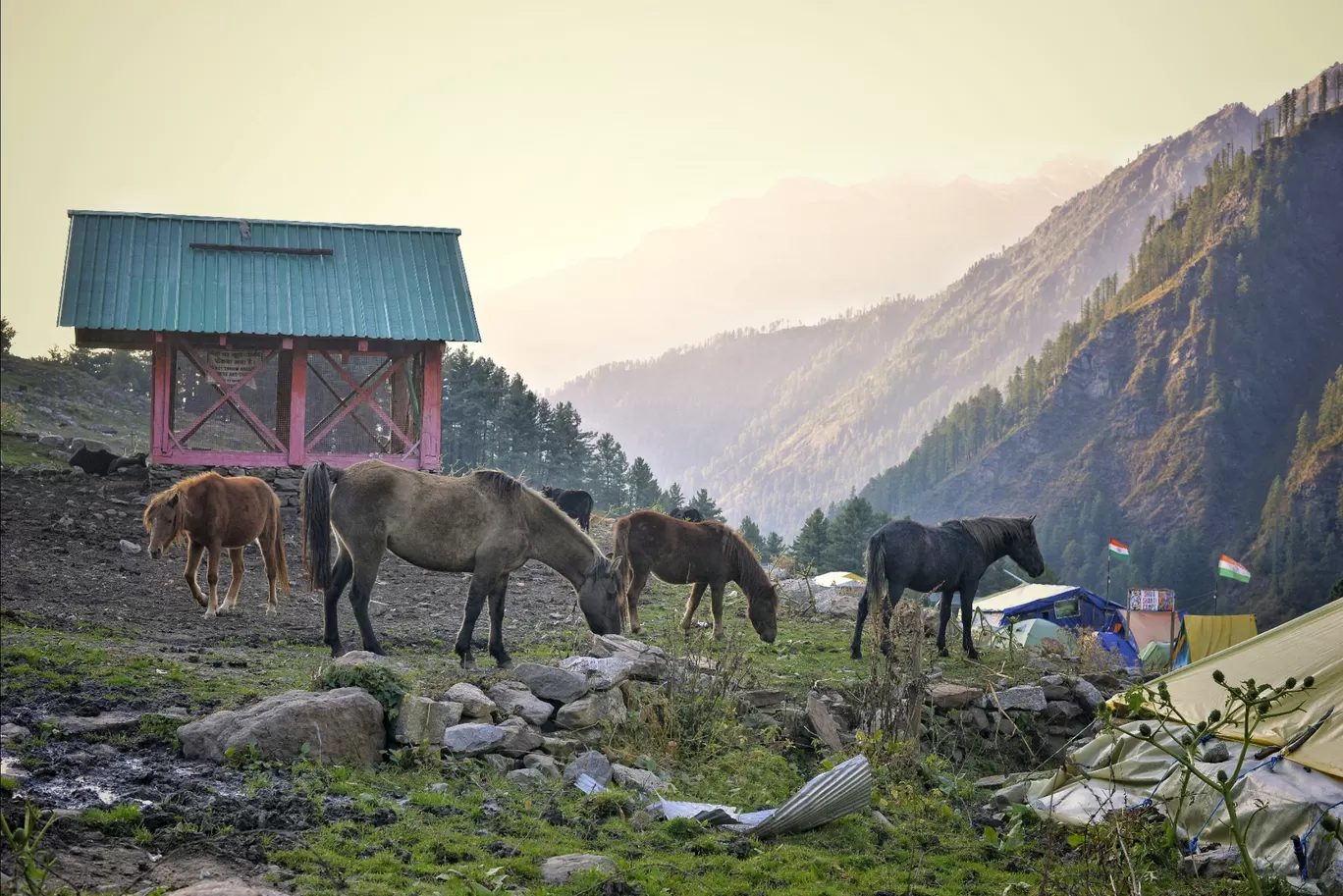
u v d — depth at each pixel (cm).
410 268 2717
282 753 793
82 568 1692
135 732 826
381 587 1873
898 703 1239
